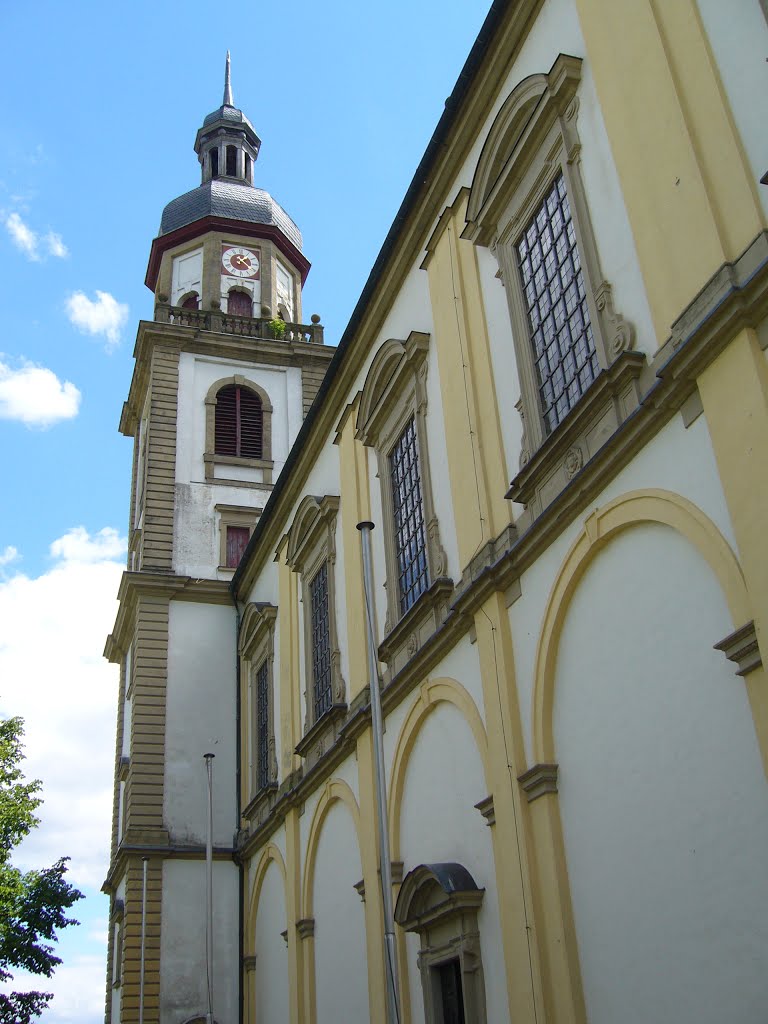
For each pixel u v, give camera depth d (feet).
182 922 96.12
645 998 36.50
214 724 106.63
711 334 35.32
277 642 95.09
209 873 84.94
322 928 73.15
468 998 47.70
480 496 54.08
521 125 52.90
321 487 85.10
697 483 36.65
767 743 31.73
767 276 33.42
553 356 49.62
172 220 149.28
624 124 43.39
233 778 104.53
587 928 40.37
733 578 34.09
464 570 54.75
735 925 32.55
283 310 145.69
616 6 45.09
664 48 41.01
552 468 47.11
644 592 39.40
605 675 41.24
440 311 62.23
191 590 112.16
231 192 150.10
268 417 127.85
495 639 49.67
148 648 107.96
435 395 62.23
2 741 110.83
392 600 65.67
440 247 63.36
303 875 78.02
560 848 42.68
